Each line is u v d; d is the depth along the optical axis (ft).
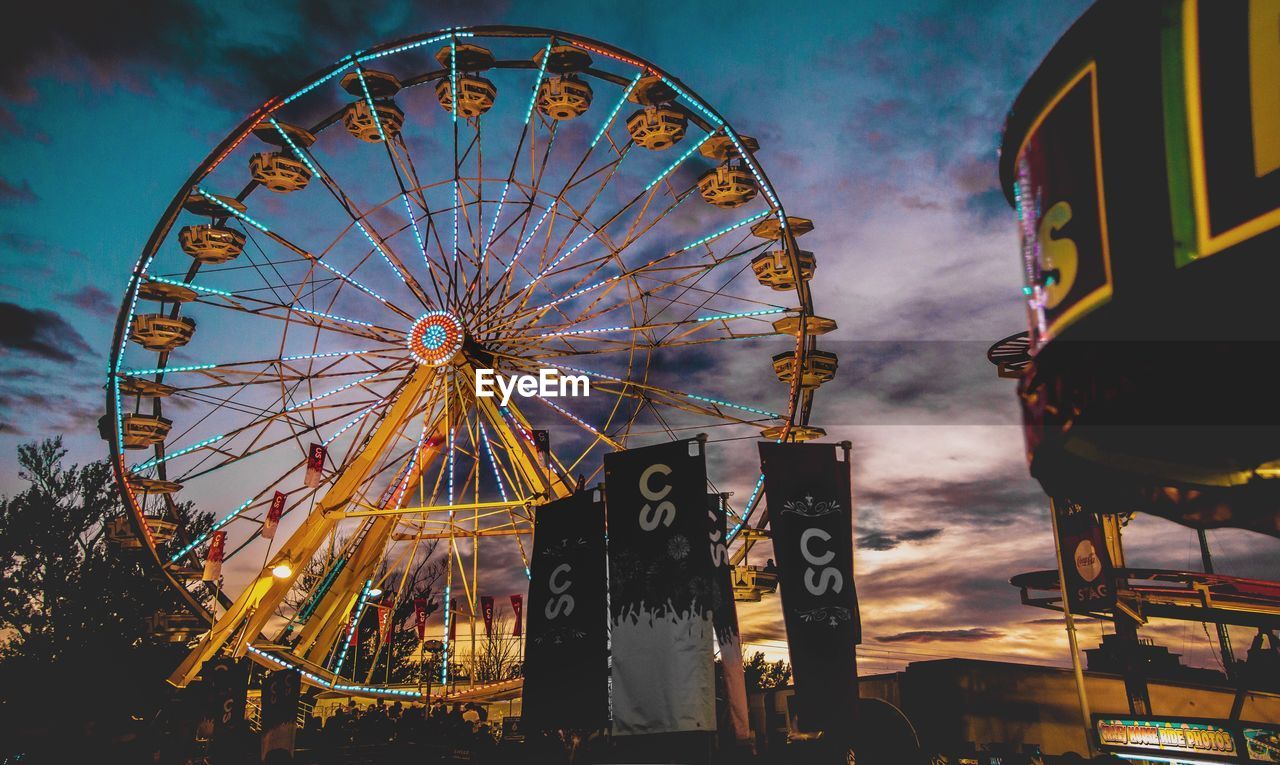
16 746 80.43
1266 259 11.51
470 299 101.55
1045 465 15.81
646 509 46.60
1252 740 66.28
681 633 43.73
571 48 99.71
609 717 46.73
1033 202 15.42
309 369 103.14
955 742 84.28
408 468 101.91
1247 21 12.00
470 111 101.45
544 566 51.57
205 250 99.55
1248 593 83.46
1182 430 14.66
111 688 104.83
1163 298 12.54
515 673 107.96
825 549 45.62
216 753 72.79
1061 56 14.53
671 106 99.71
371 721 94.12
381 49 98.53
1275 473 14.01
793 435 94.99
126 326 95.66
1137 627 84.84
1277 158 11.50
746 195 98.32
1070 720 88.74
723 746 45.44
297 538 95.81
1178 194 12.51
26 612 109.19
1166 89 12.78
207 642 93.20
